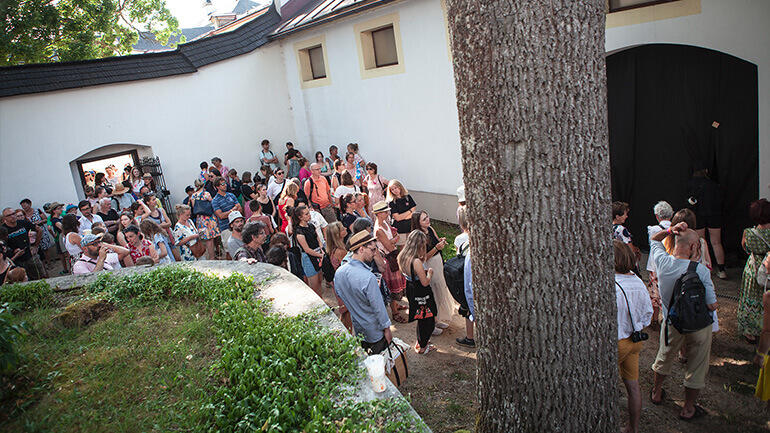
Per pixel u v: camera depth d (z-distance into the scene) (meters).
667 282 4.80
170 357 4.49
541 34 2.89
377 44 12.23
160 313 5.48
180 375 4.14
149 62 13.48
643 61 8.31
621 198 9.14
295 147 15.88
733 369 5.39
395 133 12.15
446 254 9.05
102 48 18.61
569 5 2.88
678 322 4.54
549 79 2.93
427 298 5.90
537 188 3.05
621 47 8.02
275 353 4.06
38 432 3.60
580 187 3.09
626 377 4.44
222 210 9.90
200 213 9.88
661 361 4.89
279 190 11.09
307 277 7.11
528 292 3.21
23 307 5.91
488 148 3.11
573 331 3.25
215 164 13.29
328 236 6.34
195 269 6.45
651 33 7.63
